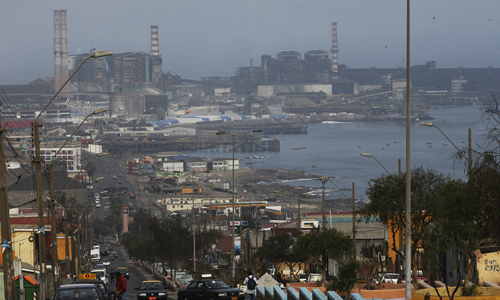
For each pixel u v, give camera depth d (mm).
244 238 155750
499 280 47781
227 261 154375
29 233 82938
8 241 30469
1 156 30641
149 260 164750
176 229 120125
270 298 40250
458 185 39125
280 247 89750
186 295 48344
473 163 38094
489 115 37625
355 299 30750
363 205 51750
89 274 69438
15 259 36906
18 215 104750
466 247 33906
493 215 36844
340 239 63031
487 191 36844
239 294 47344
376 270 60375
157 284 55844
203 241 130500
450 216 38438
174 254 117688
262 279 49156
